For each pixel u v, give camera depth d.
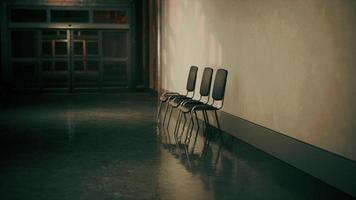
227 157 6.12
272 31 6.12
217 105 8.34
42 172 5.30
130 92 16.00
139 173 5.25
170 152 6.45
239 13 7.27
